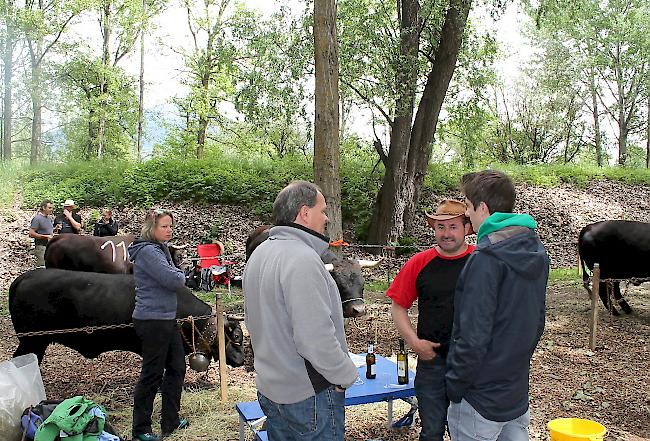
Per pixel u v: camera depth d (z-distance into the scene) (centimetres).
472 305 290
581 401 616
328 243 318
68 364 771
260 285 305
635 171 2484
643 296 1153
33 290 604
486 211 314
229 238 1709
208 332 622
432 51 1778
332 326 291
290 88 1620
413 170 1733
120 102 3184
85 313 602
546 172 2377
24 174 2033
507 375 297
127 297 612
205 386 670
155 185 1942
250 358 757
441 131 2069
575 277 1416
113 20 3020
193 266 1298
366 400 476
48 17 2636
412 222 1788
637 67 3331
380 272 1491
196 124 3231
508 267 291
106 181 1959
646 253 938
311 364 297
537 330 300
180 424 551
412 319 984
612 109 3753
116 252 1045
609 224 966
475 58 1805
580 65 3216
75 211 1681
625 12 3166
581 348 818
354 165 2127
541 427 550
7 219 1688
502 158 3366
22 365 469
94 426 414
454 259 387
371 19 1631
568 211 2072
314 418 301
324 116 1241
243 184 1952
